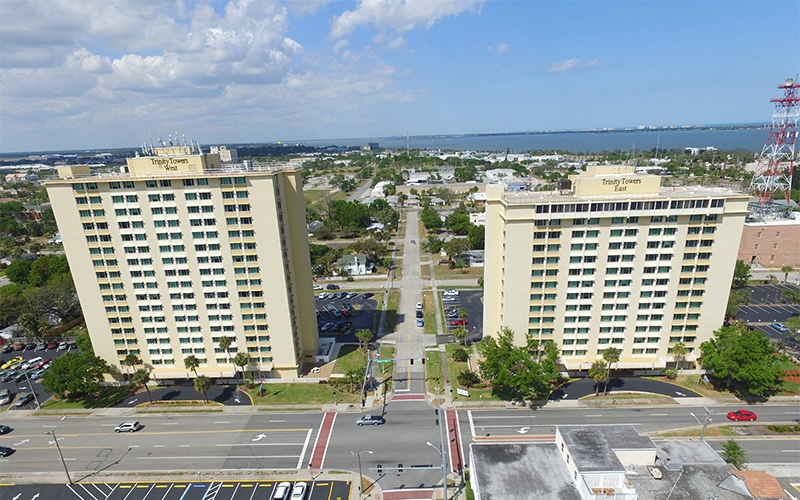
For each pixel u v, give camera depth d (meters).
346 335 122.56
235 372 98.75
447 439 80.25
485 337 100.00
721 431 79.50
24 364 113.50
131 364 97.31
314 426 85.38
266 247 91.31
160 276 93.44
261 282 93.75
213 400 94.69
